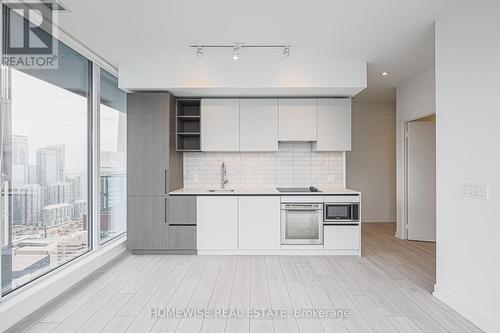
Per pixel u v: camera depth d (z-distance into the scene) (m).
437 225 2.90
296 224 4.26
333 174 4.90
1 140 2.42
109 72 4.29
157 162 4.31
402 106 5.13
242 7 2.72
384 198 6.54
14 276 2.61
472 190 2.47
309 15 2.86
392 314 2.59
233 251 4.30
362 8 2.72
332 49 3.66
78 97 3.62
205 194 4.28
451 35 2.71
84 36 3.32
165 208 4.31
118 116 4.61
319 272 3.60
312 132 4.51
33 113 2.80
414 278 3.41
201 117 4.52
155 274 3.54
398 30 3.16
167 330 2.35
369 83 5.17
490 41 2.31
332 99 4.52
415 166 5.11
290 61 4.03
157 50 3.76
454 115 2.68
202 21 2.98
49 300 2.84
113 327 2.39
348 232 4.24
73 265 3.40
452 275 2.71
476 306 2.43
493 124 2.29
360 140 6.58
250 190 4.59
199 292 3.04
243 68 4.04
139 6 2.69
